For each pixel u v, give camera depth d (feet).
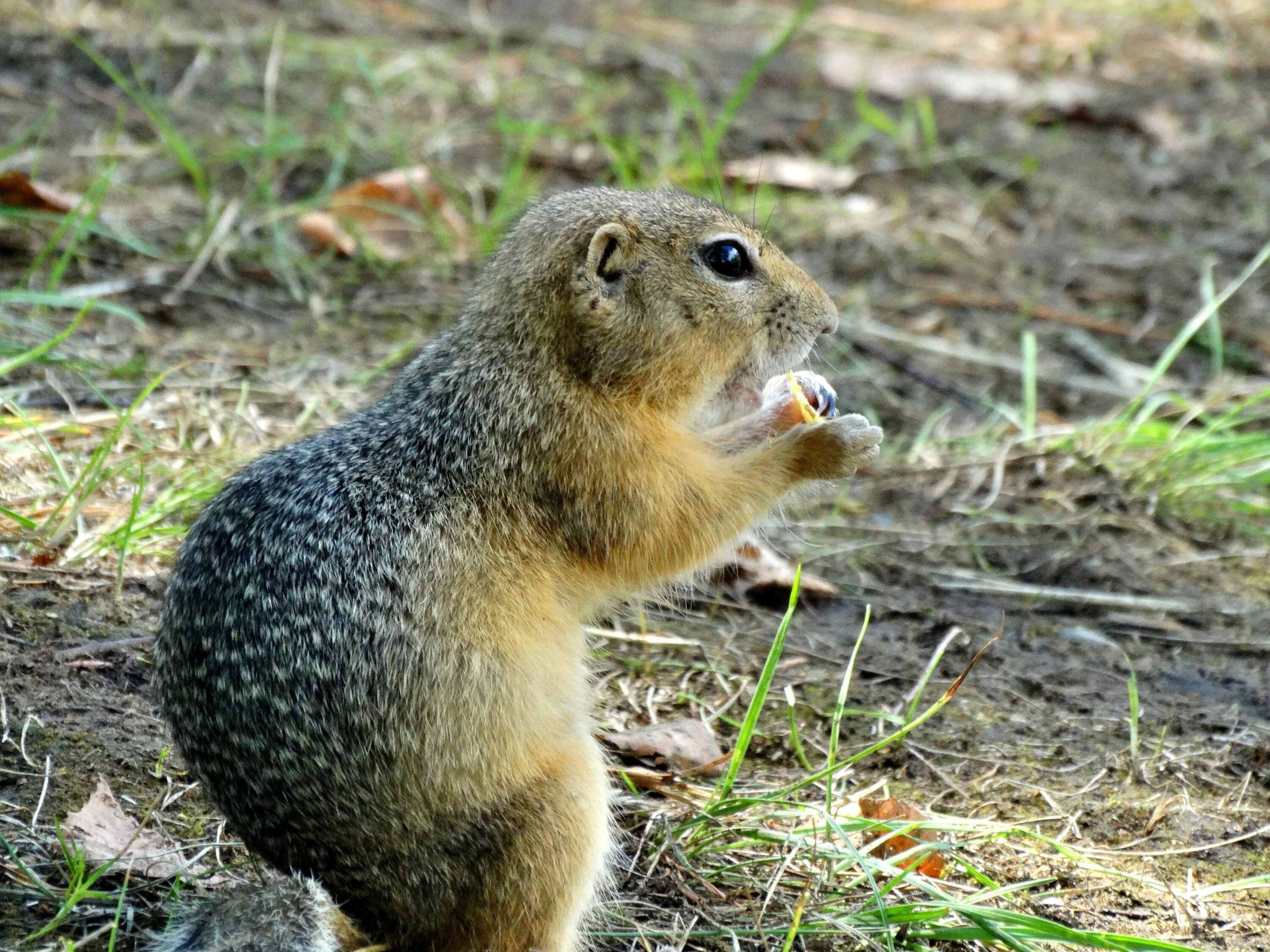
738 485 31.01
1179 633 40.63
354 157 62.44
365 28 76.74
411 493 28.07
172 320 50.47
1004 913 27.68
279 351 49.42
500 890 26.03
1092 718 36.68
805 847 30.68
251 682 25.68
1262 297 59.98
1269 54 82.84
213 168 60.34
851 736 35.58
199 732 26.21
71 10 71.41
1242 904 30.55
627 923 28.73
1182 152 71.31
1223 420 47.73
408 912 25.79
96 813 28.91
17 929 26.25
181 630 26.61
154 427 43.06
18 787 29.76
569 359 30.09
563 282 30.09
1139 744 35.68
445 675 26.32
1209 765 34.99
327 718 25.38
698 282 30.83
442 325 52.80
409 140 64.54
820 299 32.45
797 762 34.65
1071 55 81.51
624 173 59.41
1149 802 33.63
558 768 27.09
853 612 41.09
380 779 25.48
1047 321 57.67
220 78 67.51
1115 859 31.76
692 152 62.08
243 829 26.05
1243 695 37.88
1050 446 49.03
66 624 34.50
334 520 27.02
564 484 29.32
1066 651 39.60
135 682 33.40
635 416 30.37
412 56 73.20
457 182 62.13
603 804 27.43
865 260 60.80
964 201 66.49
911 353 55.16
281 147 59.82
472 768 26.22
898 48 81.61
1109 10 88.84
